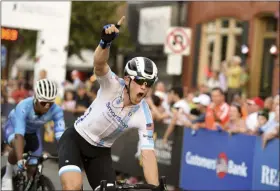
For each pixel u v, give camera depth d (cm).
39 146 1930
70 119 2881
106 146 1366
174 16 4875
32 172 1773
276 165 1995
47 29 3578
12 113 1892
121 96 1284
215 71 3869
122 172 2700
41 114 1806
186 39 2995
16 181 1819
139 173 2564
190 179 2355
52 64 3625
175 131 2438
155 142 2548
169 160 2464
